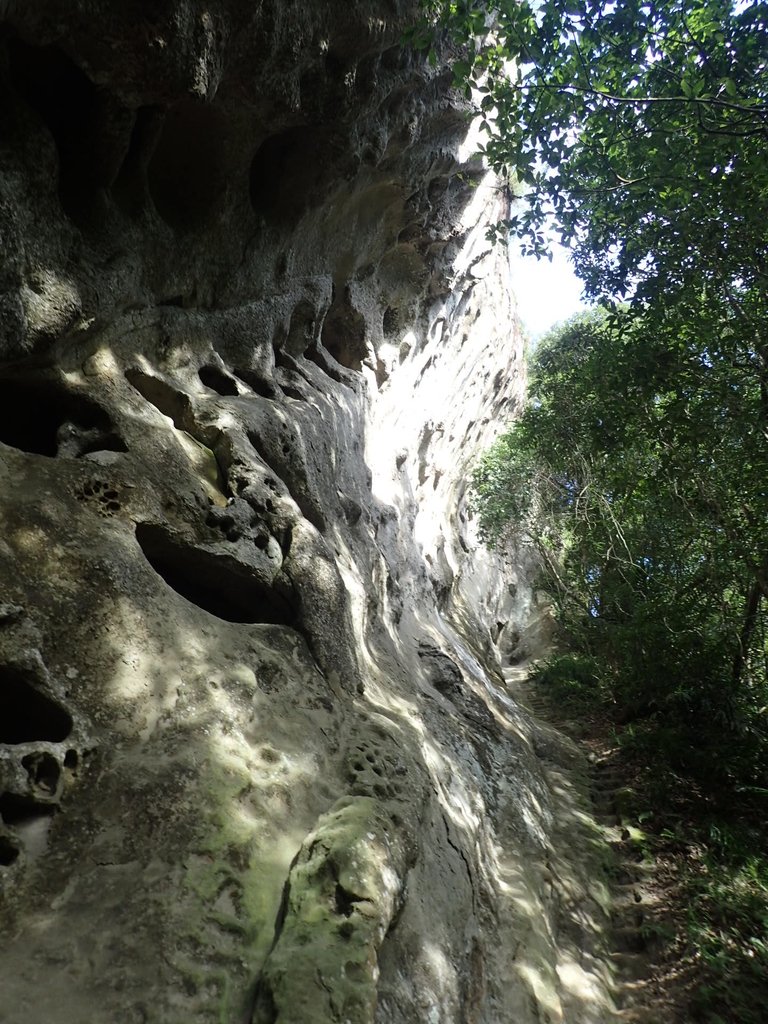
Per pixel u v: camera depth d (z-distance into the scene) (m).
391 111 6.27
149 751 3.31
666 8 5.74
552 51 5.96
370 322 8.97
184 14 3.62
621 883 6.59
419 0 5.25
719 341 7.28
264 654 4.33
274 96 4.68
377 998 3.13
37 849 2.80
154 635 3.71
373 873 3.22
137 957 2.62
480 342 14.76
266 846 3.28
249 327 6.05
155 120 4.20
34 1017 2.34
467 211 10.24
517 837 6.27
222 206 5.17
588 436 10.41
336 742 4.30
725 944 5.46
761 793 7.29
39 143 3.66
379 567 7.26
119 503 4.06
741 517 8.48
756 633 9.45
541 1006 4.45
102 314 4.26
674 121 6.26
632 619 10.21
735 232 6.67
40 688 3.15
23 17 3.34
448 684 8.12
